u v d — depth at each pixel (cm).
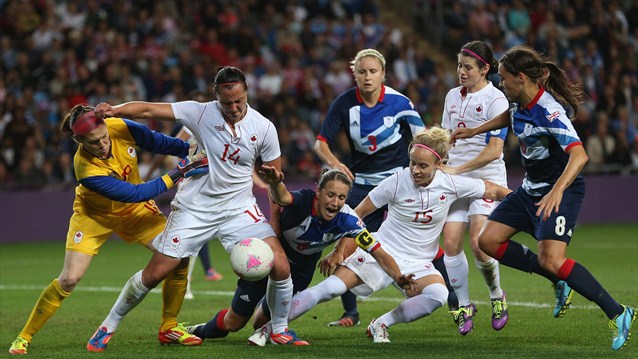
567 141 2291
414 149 2516
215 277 4303
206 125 2367
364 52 2964
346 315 2894
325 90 7488
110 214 2453
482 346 2397
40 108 6781
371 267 2556
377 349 2344
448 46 8931
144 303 3494
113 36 7375
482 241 2503
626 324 2305
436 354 2247
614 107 7831
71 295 3788
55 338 2702
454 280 2822
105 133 2327
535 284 3831
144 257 5566
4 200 6412
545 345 2408
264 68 7550
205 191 2402
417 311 2483
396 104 3019
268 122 2414
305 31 8044
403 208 2580
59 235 6612
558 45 8288
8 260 5375
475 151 2942
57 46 7169
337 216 2380
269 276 2370
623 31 8806
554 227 2361
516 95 2367
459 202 2845
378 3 9450
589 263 4628
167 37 7538
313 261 2531
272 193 2295
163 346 2473
